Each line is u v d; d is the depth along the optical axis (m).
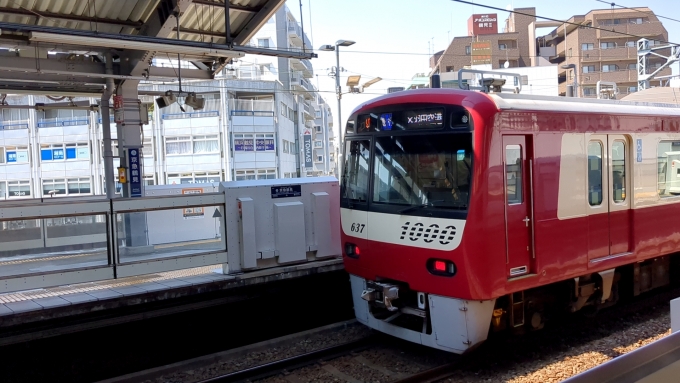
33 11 9.07
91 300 6.21
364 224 6.73
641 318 7.95
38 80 10.76
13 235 6.26
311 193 8.27
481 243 5.46
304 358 6.37
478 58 45.09
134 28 10.26
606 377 2.25
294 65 46.81
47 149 36.75
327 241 8.36
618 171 7.15
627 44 52.56
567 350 6.62
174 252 7.34
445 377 5.77
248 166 36.53
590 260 6.65
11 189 37.03
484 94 5.70
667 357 2.53
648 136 7.58
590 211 6.66
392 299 6.19
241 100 36.47
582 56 52.72
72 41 7.07
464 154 5.61
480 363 6.14
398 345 6.91
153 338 6.86
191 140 36.06
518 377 5.70
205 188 14.27
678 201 8.15
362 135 6.90
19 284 6.04
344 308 8.53
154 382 5.98
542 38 57.94
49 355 6.16
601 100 7.24
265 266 7.78
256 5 9.65
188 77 11.67
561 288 6.86
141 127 11.71
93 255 6.63
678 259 9.08
